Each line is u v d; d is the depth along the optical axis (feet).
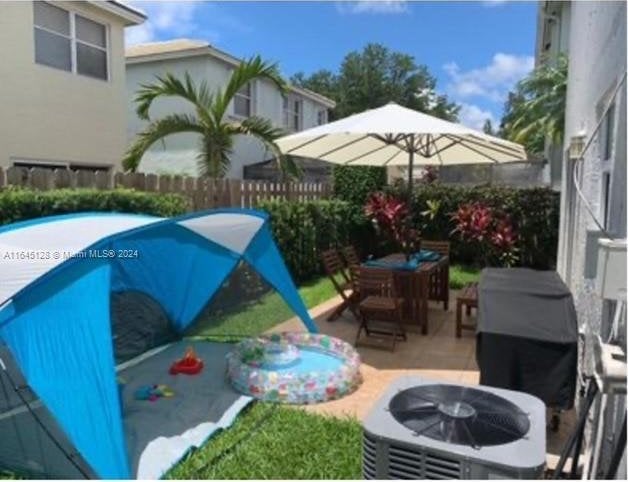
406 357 17.58
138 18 35.22
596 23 11.90
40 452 10.57
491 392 7.22
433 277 24.66
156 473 10.19
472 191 33.76
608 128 9.88
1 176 16.97
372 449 6.24
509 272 14.49
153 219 15.60
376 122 17.11
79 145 32.71
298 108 59.26
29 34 28.99
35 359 9.51
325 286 28.71
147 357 17.17
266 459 10.64
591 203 11.73
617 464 6.31
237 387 14.55
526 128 45.75
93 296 10.55
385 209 33.53
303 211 29.01
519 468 5.48
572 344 10.37
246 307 20.39
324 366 16.14
